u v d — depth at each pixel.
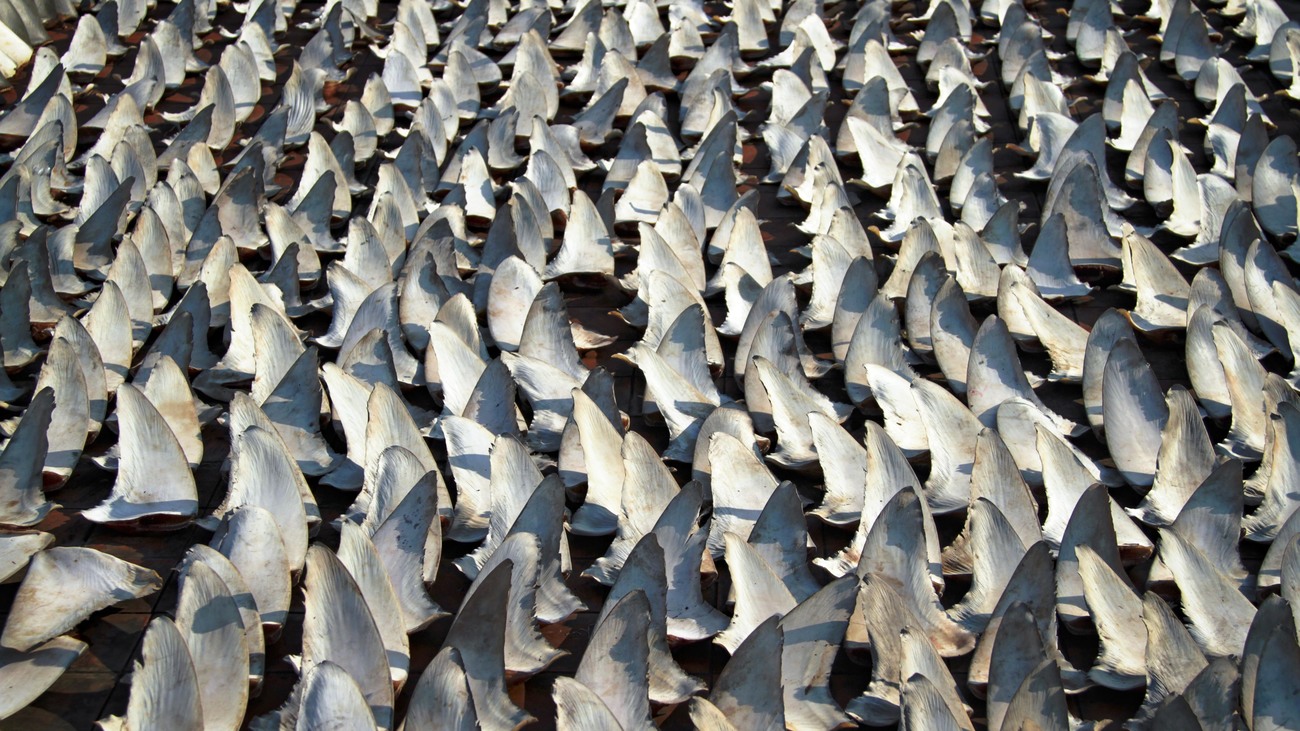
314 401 3.29
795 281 3.87
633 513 2.98
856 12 5.65
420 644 2.76
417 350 3.62
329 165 4.37
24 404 3.49
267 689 2.66
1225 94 4.66
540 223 4.09
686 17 5.46
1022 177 4.39
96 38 5.30
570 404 3.35
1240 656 2.65
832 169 4.30
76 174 4.55
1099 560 2.71
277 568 2.80
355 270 3.89
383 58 5.33
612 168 4.46
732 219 4.02
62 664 2.65
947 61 5.02
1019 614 2.51
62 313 3.75
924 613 2.75
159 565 2.98
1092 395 3.38
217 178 4.44
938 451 3.16
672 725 2.59
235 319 3.56
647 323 3.73
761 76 5.21
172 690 2.45
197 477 3.23
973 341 3.48
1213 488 2.91
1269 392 3.19
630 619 2.56
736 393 3.55
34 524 3.05
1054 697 2.35
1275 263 3.71
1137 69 4.73
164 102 5.10
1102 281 3.94
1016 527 2.94
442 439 3.29
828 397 3.51
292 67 5.26
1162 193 4.19
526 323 3.55
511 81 4.88
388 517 2.89
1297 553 2.74
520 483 3.03
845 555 2.90
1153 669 2.56
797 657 2.60
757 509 3.01
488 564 2.73
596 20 5.35
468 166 4.30
